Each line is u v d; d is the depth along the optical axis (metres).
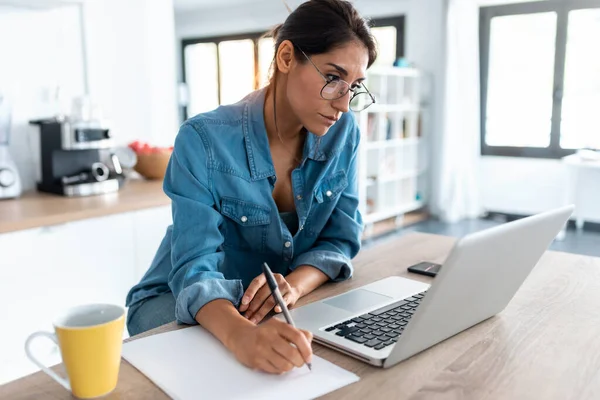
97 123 2.28
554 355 0.78
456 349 0.79
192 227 1.00
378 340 0.80
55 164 2.27
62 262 1.95
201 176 1.04
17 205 2.06
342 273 1.13
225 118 1.09
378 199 5.00
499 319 0.91
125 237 2.14
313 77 0.96
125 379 0.71
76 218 1.96
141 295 1.19
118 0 2.68
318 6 0.96
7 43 2.29
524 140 5.27
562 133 5.04
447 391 0.68
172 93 3.01
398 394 0.67
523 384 0.69
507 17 5.16
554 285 1.08
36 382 0.70
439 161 5.34
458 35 5.11
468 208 5.43
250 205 1.09
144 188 2.48
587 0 4.67
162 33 2.91
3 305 1.81
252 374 0.72
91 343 0.64
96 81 2.63
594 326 0.88
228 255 1.14
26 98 2.37
